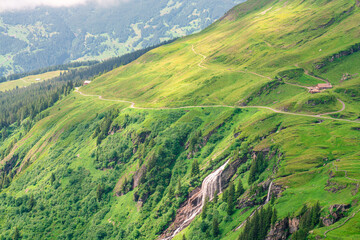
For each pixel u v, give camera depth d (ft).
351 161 587.68
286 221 530.27
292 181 600.39
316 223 493.77
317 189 553.64
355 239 430.20
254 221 556.92
